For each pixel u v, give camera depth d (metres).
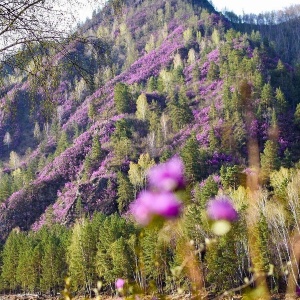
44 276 42.78
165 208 0.98
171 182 1.00
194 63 106.81
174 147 74.31
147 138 81.19
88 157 78.56
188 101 86.19
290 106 68.06
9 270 51.41
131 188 65.00
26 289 49.81
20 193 79.38
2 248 62.00
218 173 52.03
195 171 48.38
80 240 33.31
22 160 112.00
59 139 96.31
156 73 116.12
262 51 90.44
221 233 1.07
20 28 5.44
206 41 121.94
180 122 78.88
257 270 1.51
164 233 1.67
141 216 1.00
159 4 166.38
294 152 57.09
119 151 77.12
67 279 2.53
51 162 86.62
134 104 94.06
